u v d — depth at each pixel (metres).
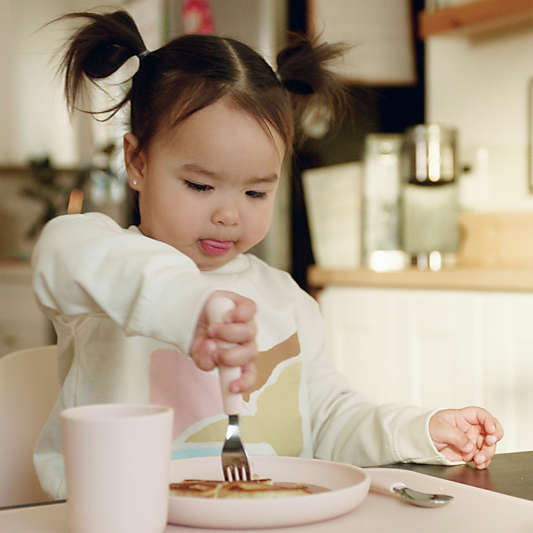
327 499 0.60
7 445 1.09
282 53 1.25
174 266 0.68
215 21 3.05
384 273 2.31
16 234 4.74
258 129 0.99
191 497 0.62
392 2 2.89
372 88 2.98
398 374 2.30
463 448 0.87
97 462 0.53
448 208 2.45
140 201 1.08
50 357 1.15
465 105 2.66
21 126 4.42
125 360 1.05
